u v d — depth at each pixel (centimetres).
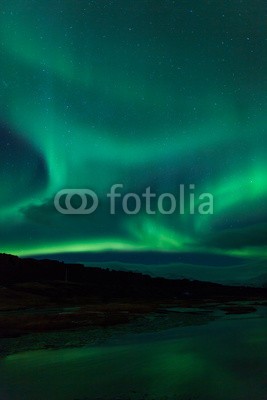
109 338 2709
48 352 2103
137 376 1512
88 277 12938
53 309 5588
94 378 1486
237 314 5253
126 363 1777
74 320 3828
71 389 1327
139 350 2153
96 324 3625
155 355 1986
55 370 1633
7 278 10800
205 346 2303
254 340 2562
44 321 3647
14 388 1350
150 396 1236
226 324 3762
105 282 12962
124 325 3616
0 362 1822
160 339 2645
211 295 14025
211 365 1719
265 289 17362
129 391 1300
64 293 9125
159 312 5491
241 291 16075
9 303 6334
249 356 1945
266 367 1659
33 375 1541
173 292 13250
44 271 12269
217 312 5653
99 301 7950
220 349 2178
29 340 2597
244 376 1488
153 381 1429
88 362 1806
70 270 13200
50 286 9612
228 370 1599
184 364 1747
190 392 1276
